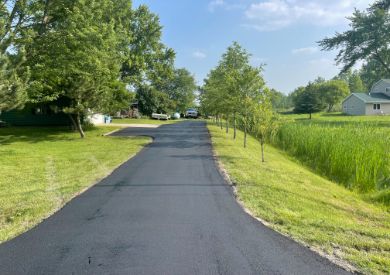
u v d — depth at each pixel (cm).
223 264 451
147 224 603
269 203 748
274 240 531
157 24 3219
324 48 4178
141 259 466
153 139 2086
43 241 530
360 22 3934
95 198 773
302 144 1892
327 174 1465
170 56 3406
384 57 4075
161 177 992
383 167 1294
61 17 1958
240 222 614
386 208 957
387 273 429
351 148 1423
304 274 425
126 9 2858
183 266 445
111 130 2700
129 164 1212
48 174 1050
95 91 2084
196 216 647
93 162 1258
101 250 495
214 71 2752
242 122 1964
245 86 1808
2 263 458
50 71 1889
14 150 1572
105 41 1962
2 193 825
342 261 462
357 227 627
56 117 3064
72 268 442
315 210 760
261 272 430
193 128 3020
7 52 1706
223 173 1050
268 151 1909
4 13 1747
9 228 592
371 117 4975
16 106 1423
